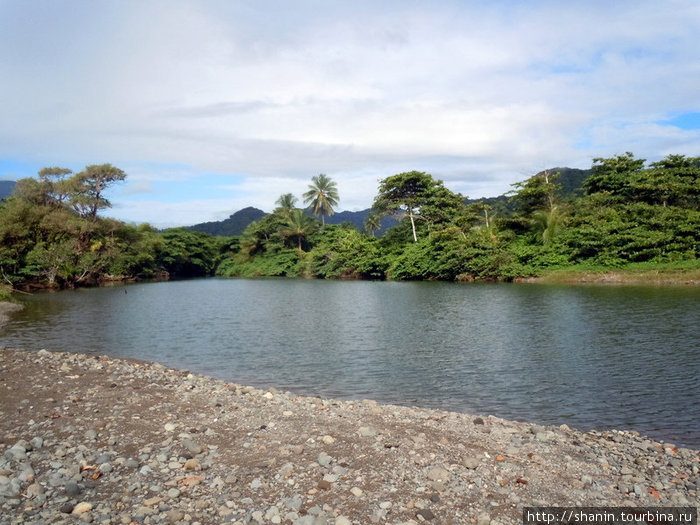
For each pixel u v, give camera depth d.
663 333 19.30
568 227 52.78
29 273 56.09
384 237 77.94
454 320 25.19
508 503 5.94
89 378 12.05
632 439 9.04
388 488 6.21
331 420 9.14
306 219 98.12
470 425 9.33
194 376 13.70
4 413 9.00
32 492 5.79
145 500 5.77
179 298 44.16
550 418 10.65
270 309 33.72
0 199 69.31
